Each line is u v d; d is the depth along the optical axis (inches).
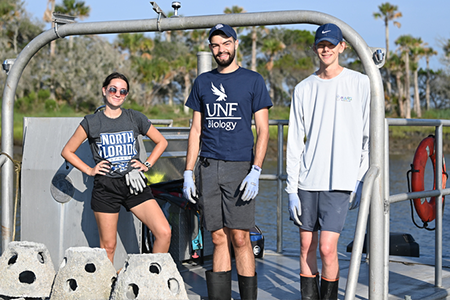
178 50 2687.0
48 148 159.6
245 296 130.0
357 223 115.6
